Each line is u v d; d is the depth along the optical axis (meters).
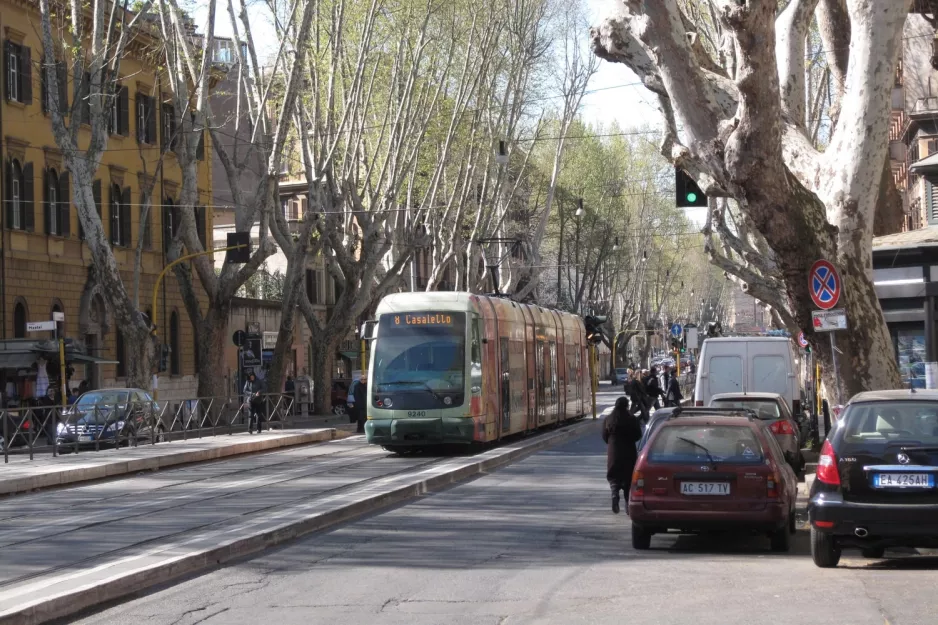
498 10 46.47
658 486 12.52
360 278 45.91
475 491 19.45
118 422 28.75
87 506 18.02
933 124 38.50
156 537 13.97
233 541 12.46
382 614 9.25
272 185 36.34
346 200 44.25
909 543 10.68
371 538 13.79
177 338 51.38
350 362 69.56
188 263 38.09
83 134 44.03
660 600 9.62
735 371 26.28
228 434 35.59
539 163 71.69
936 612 8.73
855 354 16.31
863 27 15.82
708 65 16.59
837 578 10.53
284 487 19.94
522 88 49.72
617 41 17.00
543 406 35.28
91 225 31.88
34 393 38.34
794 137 17.36
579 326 44.31
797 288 16.28
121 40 31.95
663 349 126.62
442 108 47.69
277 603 9.81
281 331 40.12
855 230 16.25
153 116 49.72
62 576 11.38
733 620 8.67
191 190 36.53
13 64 40.34
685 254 104.38
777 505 12.30
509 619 8.95
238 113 37.19
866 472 10.81
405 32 42.41
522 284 74.75
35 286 40.91
